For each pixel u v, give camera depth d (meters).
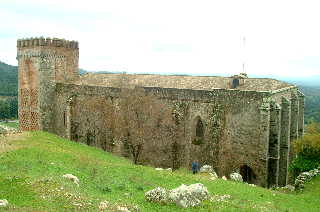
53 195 16.09
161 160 41.81
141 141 38.88
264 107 33.53
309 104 145.75
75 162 27.62
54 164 25.41
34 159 26.95
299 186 29.59
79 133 51.31
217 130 37.06
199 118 40.12
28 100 55.81
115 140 45.00
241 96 35.72
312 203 23.56
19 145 32.00
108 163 29.53
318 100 170.00
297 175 34.28
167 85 46.47
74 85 52.22
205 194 19.91
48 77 54.22
